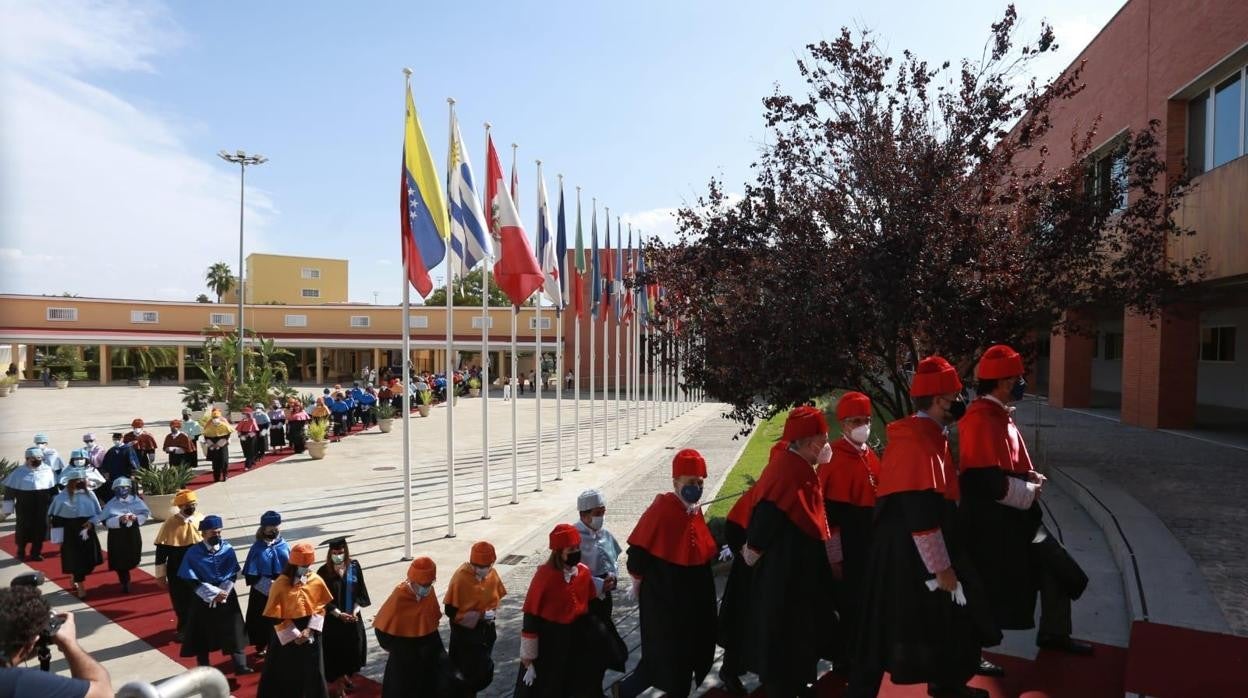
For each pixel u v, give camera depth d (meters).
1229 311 22.20
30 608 2.83
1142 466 12.48
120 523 9.66
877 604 4.14
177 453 17.22
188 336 55.69
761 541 4.39
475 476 18.56
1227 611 5.63
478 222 12.71
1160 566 6.58
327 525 13.41
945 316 7.46
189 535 8.09
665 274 10.11
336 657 6.62
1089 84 19.52
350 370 61.72
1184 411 17.20
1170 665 4.57
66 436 27.02
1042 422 19.06
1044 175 10.45
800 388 8.26
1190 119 15.77
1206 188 14.21
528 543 12.02
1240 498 9.94
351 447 24.36
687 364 9.62
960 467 4.65
